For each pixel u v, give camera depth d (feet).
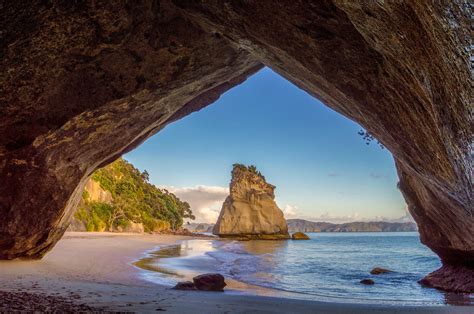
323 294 36.83
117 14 24.23
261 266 67.31
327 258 98.32
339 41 19.81
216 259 77.15
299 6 19.20
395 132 22.38
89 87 28.43
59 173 33.47
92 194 193.98
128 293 25.85
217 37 29.50
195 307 21.39
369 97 21.90
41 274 33.47
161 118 39.09
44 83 25.73
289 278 50.55
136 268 50.31
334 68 22.18
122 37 26.05
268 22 22.18
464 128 14.12
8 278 29.19
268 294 34.37
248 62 36.40
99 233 152.87
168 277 42.96
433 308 24.95
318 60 22.59
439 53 12.67
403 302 31.63
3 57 22.35
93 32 24.61
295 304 25.45
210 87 38.04
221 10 23.97
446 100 14.23
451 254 40.88
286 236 284.82
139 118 35.47
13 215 32.45
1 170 29.78
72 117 29.19
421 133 19.24
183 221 337.11
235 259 80.12
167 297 25.21
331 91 26.25
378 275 57.16
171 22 27.48
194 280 34.73
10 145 28.43
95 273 40.16
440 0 10.72
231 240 218.79
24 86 24.99
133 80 29.99
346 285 44.86
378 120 23.38
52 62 24.80
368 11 14.08
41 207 34.04
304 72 26.20
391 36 14.58
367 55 19.11
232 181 312.71
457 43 11.38
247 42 26.73
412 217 47.52
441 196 27.58
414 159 22.97
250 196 297.12
